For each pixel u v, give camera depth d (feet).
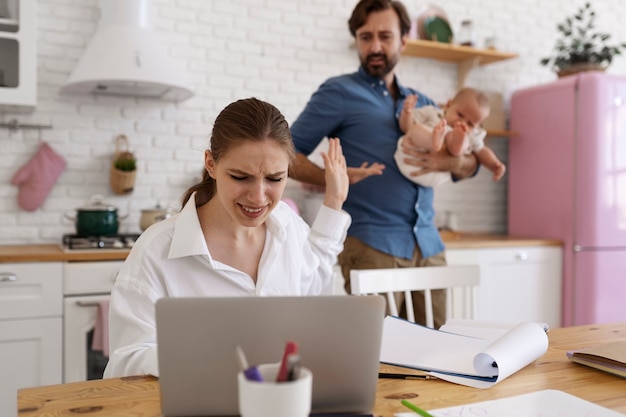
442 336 4.22
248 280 4.20
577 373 3.76
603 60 12.79
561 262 12.12
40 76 10.03
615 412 3.05
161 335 2.66
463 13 13.35
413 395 3.31
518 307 11.67
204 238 4.06
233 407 2.73
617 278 11.87
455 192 13.37
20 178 9.83
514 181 13.32
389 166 7.55
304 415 2.22
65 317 8.38
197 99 11.07
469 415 3.00
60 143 10.19
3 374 8.13
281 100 11.69
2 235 9.92
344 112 7.56
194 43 11.02
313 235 4.83
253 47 11.44
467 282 6.14
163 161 10.85
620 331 5.05
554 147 12.30
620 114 11.80
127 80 9.15
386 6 7.53
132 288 3.82
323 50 11.99
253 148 3.50
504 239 12.07
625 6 15.12
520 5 13.97
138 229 10.70
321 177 7.48
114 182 10.28
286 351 2.31
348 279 7.64
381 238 7.42
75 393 3.30
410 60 12.84
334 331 2.76
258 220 3.71
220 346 2.69
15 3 9.00
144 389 3.36
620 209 11.84
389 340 4.18
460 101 8.64
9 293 8.13
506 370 3.52
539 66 14.25
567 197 12.00
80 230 9.34
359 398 2.84
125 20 9.53
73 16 10.17
